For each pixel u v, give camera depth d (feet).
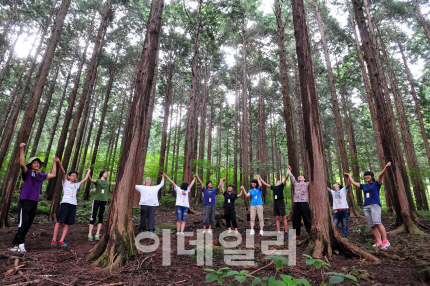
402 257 13.35
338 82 67.10
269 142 133.18
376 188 16.30
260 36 68.23
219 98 109.19
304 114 16.61
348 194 38.68
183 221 19.97
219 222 26.05
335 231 14.17
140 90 13.76
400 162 33.32
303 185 19.35
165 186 80.12
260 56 77.51
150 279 9.41
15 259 10.66
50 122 105.50
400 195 23.30
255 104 101.91
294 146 30.40
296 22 18.10
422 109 69.41
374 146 96.43
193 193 65.21
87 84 37.50
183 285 9.02
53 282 8.43
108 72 71.61
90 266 10.53
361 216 36.40
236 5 52.60
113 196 12.41
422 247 15.39
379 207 15.84
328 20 56.95
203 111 74.23
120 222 11.87
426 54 61.72
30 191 13.51
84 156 70.08
